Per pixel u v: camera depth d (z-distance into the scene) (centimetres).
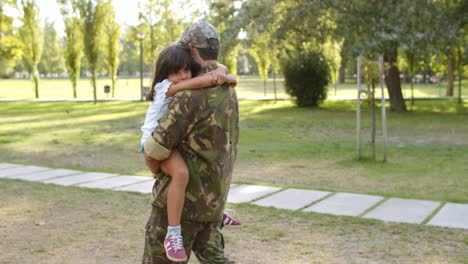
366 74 1027
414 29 1912
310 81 2680
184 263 296
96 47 3144
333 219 597
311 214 619
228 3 2280
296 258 473
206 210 285
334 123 1873
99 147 1295
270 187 776
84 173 919
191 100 272
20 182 834
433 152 1157
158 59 285
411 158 1075
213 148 281
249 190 757
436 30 1909
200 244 299
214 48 286
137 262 470
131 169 980
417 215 609
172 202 277
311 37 2270
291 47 2616
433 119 1981
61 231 564
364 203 672
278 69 3312
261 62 3578
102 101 3222
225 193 293
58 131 1664
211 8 2352
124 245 517
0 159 1105
